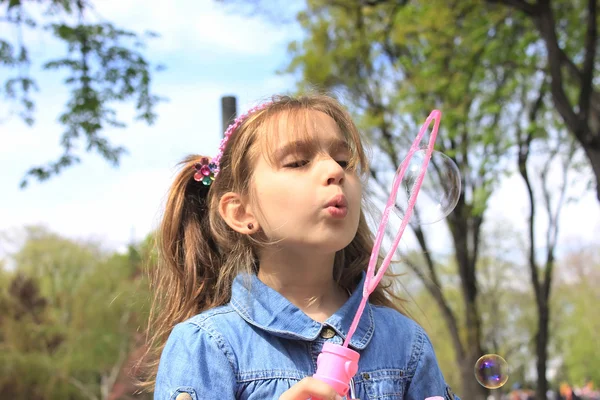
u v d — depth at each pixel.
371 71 10.18
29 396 18.06
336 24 10.27
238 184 1.57
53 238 23.34
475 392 10.48
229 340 1.46
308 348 1.48
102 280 18.27
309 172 1.45
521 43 7.98
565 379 27.83
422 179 1.37
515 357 20.72
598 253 24.92
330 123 1.56
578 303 25.70
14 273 21.59
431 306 16.45
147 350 1.82
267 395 1.41
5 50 6.24
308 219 1.42
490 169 9.02
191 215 1.82
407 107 9.31
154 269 1.87
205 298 1.76
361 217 1.77
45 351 18.89
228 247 1.67
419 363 1.60
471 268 10.98
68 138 6.38
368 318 1.57
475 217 10.91
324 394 1.21
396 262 1.91
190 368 1.41
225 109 4.01
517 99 9.66
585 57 6.27
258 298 1.52
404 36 9.80
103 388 18.17
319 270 1.52
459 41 8.88
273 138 1.50
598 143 6.12
